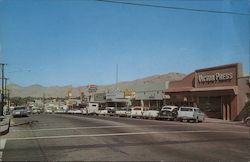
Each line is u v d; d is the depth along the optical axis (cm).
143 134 2308
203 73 5369
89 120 3991
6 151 1568
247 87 4447
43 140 1984
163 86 6625
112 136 2186
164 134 2314
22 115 5312
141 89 7525
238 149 1653
